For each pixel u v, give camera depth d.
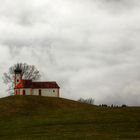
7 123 71.81
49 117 76.19
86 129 59.44
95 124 64.06
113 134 53.16
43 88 168.25
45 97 126.38
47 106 115.06
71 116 75.12
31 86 168.12
